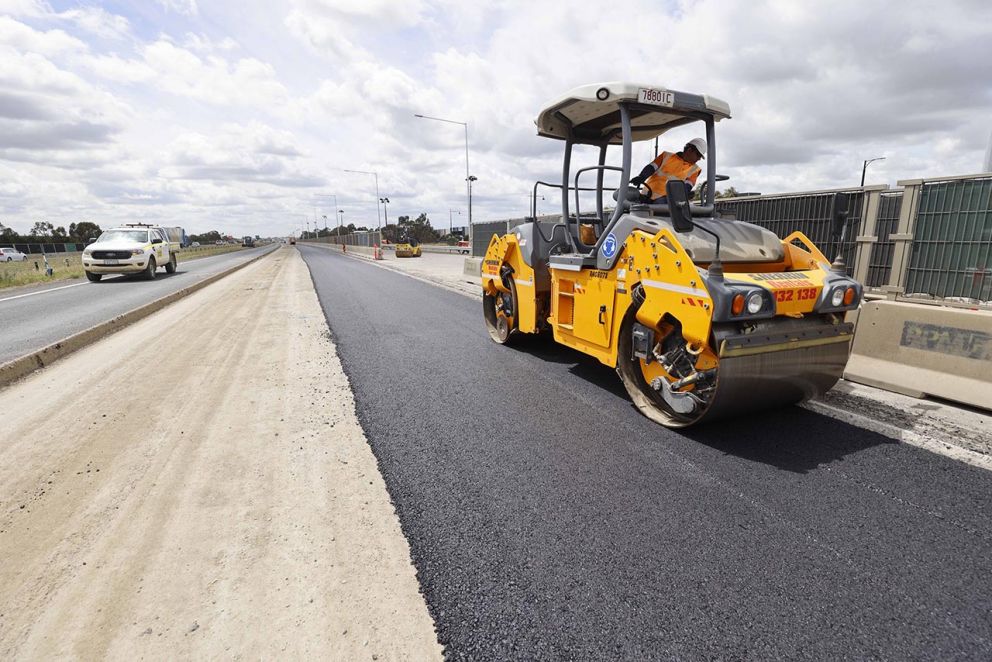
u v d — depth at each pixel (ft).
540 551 7.16
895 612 5.96
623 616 5.94
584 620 5.89
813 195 20.88
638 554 7.06
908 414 11.62
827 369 10.91
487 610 6.06
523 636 5.66
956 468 9.29
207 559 6.97
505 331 20.06
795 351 10.35
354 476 9.36
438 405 13.19
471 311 29.58
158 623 5.83
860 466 9.45
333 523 7.86
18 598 6.28
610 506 8.29
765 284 10.00
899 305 13.16
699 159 14.42
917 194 17.71
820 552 7.05
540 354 18.79
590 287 13.98
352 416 12.41
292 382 15.20
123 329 24.30
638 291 11.96
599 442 10.81
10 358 18.11
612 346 13.21
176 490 8.85
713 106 13.69
